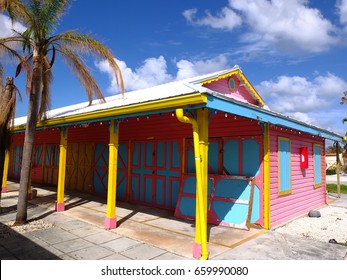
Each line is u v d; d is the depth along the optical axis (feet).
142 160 30.94
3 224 22.17
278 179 23.53
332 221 25.90
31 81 23.50
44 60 24.97
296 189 27.35
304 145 30.19
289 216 25.44
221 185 23.40
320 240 19.88
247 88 31.89
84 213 26.27
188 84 18.98
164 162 28.60
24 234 19.66
